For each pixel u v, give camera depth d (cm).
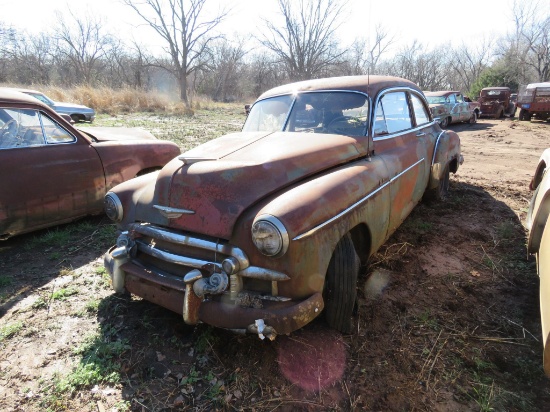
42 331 289
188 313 235
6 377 245
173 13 3641
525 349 276
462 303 329
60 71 5353
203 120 1927
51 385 239
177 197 255
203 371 251
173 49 3775
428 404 230
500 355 270
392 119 400
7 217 408
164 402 227
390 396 234
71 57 4897
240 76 5109
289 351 266
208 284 231
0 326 294
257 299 231
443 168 511
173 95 4141
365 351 269
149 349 269
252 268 229
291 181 262
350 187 271
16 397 230
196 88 5044
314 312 233
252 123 404
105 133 551
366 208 288
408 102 450
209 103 3309
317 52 3750
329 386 240
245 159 268
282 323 222
